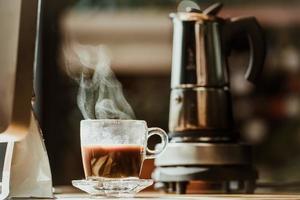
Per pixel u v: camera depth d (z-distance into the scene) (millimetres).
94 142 886
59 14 2068
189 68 1154
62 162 2061
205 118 1145
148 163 1368
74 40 2070
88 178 894
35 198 847
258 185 1307
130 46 2061
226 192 1170
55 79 2062
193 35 1159
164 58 2045
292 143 2012
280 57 2033
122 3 2062
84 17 2070
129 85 2035
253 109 2016
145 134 917
